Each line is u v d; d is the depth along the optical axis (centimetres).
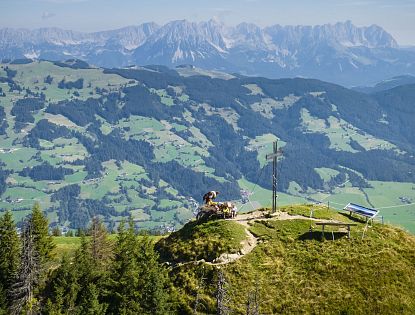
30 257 6606
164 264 6488
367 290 5450
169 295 5791
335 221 6712
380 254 5981
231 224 6738
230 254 6200
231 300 5512
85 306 5922
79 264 6662
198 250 6412
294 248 6225
